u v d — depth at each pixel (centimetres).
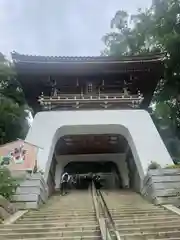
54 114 1944
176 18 2438
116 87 2180
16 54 1931
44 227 759
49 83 2109
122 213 988
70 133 1998
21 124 2384
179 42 2233
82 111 1961
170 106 2588
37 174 1340
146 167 1639
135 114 1945
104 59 1988
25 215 1011
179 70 2458
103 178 3334
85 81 2158
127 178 2547
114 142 2389
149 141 1789
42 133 1833
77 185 3384
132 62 1983
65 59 1964
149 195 1437
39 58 1948
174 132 2731
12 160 1384
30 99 2317
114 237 614
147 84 2198
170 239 619
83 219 880
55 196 1836
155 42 2669
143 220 823
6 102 2191
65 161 2638
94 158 2659
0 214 862
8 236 669
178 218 851
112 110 1970
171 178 1369
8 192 1144
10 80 2398
